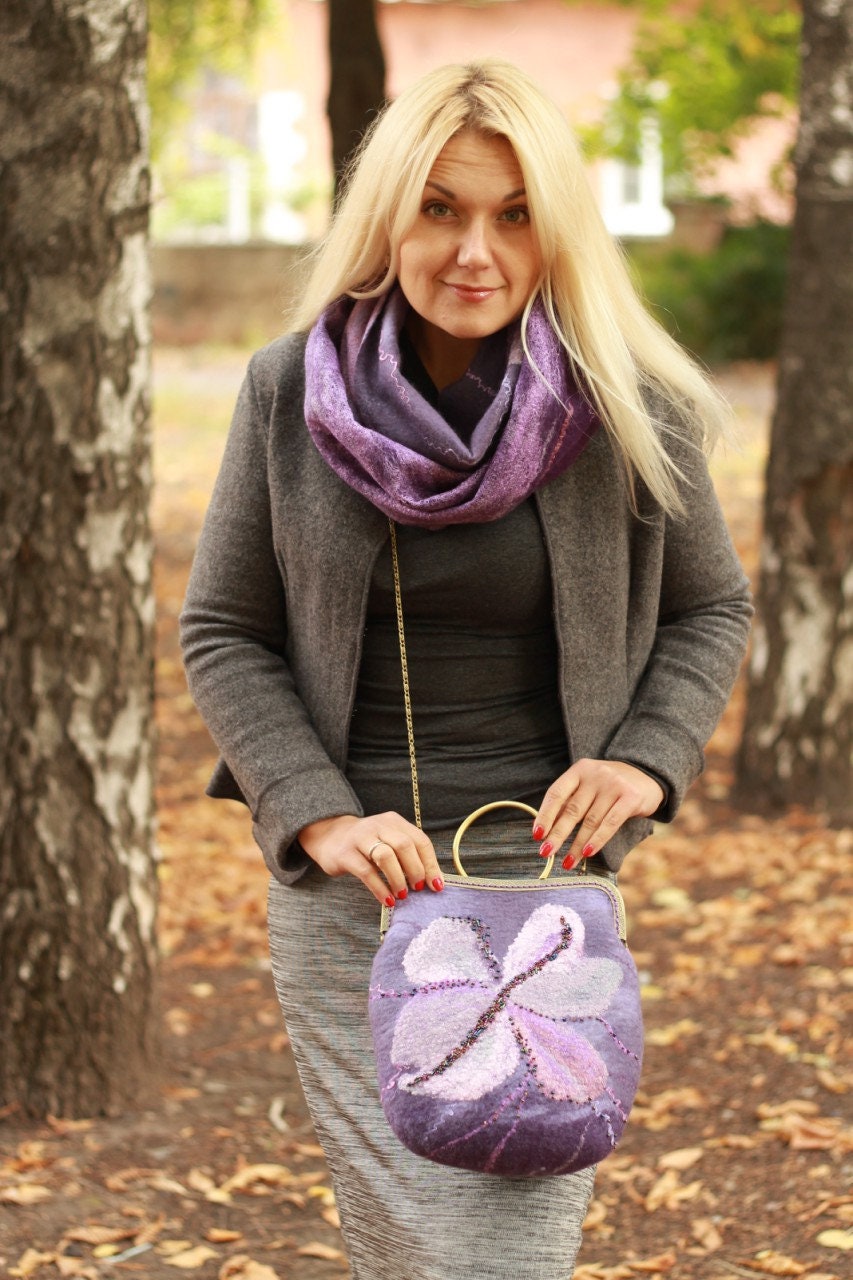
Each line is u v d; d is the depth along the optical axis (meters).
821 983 4.50
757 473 13.88
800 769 6.13
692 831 6.06
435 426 1.89
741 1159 3.48
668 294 20.52
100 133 3.39
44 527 3.48
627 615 2.10
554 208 1.89
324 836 1.98
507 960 1.86
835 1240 3.05
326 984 2.12
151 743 3.75
